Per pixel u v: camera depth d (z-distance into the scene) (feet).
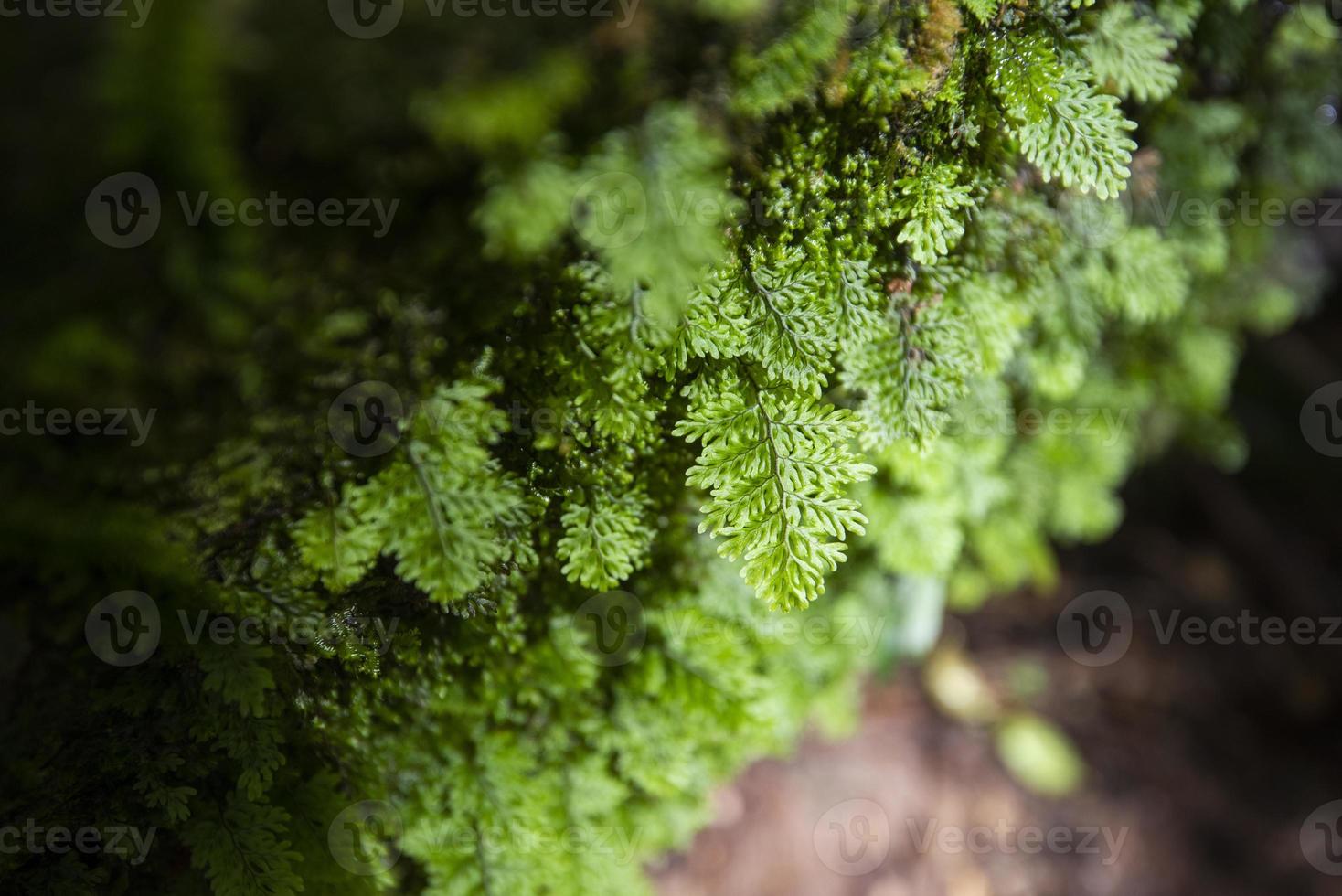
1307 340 3.07
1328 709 2.69
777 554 1.42
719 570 1.55
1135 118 1.59
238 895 1.44
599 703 1.55
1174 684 2.71
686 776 1.55
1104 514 1.75
